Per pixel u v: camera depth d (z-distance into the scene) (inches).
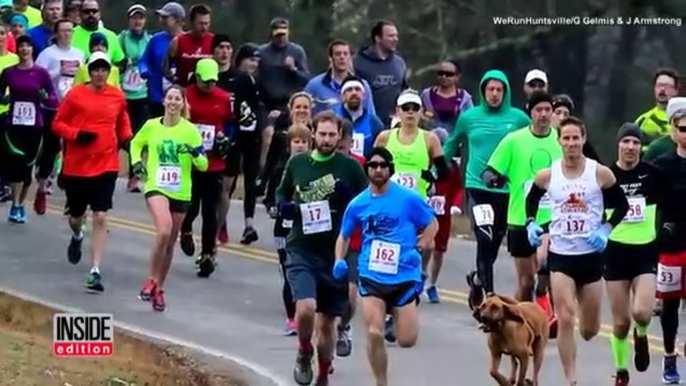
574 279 1168.8
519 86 3058.6
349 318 1309.1
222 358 1311.5
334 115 1172.5
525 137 1403.8
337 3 3277.6
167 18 2081.7
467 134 1525.6
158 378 1207.6
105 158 1605.6
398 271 1112.8
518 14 3058.6
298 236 1166.3
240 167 2043.6
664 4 2933.1
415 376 1273.4
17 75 1899.6
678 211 1254.3
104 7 3403.1
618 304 1232.2
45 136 1952.5
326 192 1163.9
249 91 1831.9
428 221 1120.8
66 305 1515.7
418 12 3154.5
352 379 1256.8
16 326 1408.7
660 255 1256.8
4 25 2076.8
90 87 1601.9
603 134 2955.2
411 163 1445.6
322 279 1163.9
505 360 1337.4
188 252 1739.7
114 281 1649.9
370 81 1797.5
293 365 1301.7
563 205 1164.5
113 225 1988.2
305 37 3294.8
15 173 1925.4
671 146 1291.8
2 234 1884.8
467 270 1790.1
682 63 2928.2
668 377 1268.5
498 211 1497.3
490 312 1114.7
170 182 1521.9
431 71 3125.0
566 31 3006.9
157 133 1523.1
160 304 1518.2
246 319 1492.4
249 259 1812.3
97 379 1164.5
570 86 2997.0
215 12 3368.6
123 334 1391.5
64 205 2107.5
